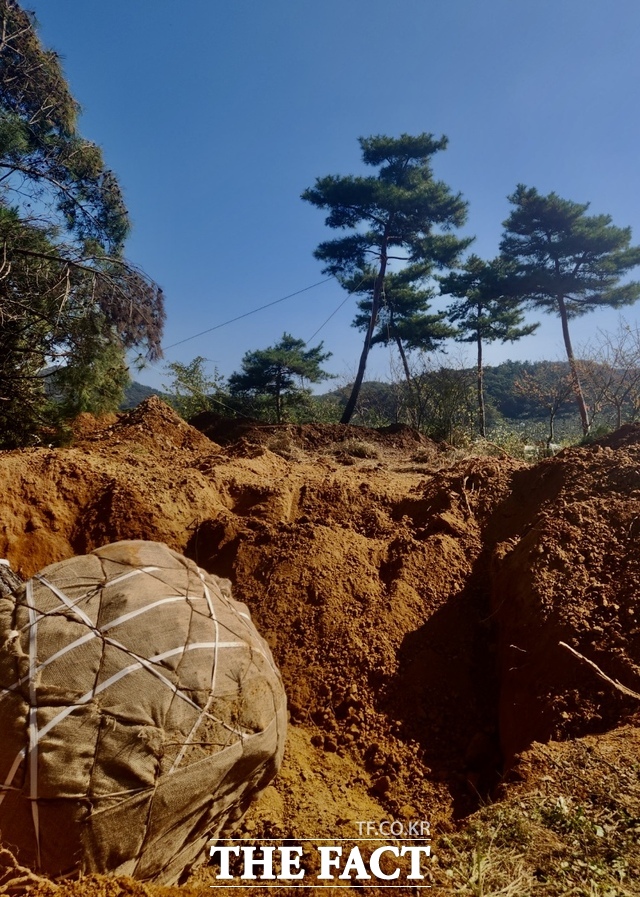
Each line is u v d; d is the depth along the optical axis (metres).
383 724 4.34
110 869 2.18
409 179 21.14
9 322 11.91
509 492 6.77
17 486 6.07
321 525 6.28
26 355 12.53
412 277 22.59
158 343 13.56
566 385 17.92
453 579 5.69
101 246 13.87
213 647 2.58
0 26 12.88
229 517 6.42
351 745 4.16
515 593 4.97
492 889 2.44
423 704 4.52
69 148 13.82
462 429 17.73
